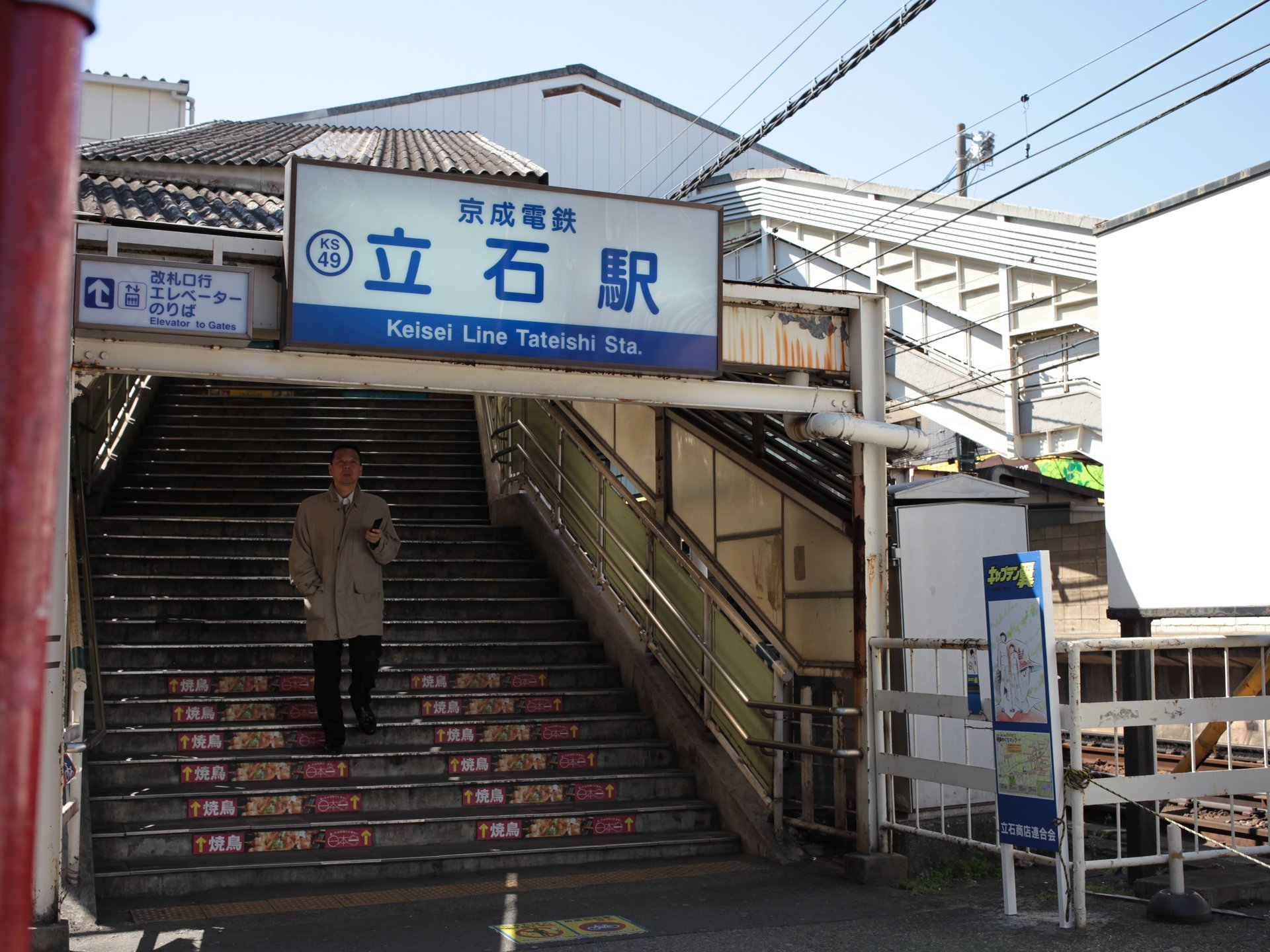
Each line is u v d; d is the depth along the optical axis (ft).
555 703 26.17
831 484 22.99
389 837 20.85
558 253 18.89
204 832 19.80
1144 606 19.90
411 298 18.04
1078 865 16.22
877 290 64.95
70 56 3.41
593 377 19.57
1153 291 20.11
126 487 35.96
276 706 24.03
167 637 26.40
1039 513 48.39
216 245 17.83
